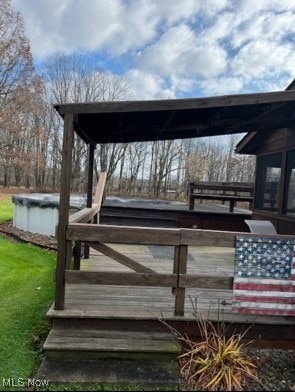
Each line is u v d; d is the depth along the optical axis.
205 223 8.29
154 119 3.79
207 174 27.19
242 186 8.41
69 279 3.02
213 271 4.68
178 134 4.84
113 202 9.47
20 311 3.83
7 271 5.45
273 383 2.61
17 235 7.93
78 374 2.51
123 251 5.91
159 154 26.39
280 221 5.34
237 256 2.99
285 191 5.24
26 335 3.24
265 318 3.12
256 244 2.99
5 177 25.39
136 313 3.04
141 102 2.98
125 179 26.89
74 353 2.68
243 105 3.16
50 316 2.93
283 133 5.34
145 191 26.64
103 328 3.00
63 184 2.98
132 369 2.60
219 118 3.87
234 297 3.00
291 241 3.01
